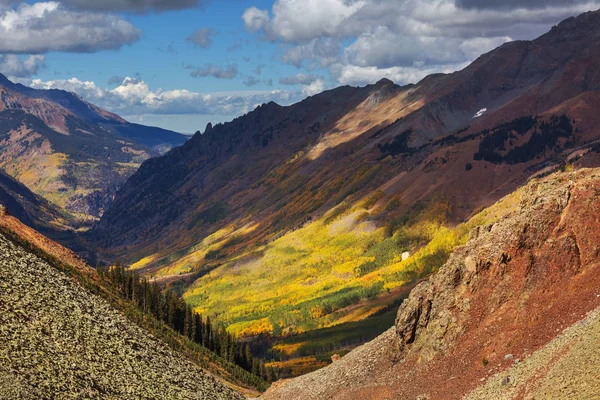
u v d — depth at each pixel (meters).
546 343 90.94
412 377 108.12
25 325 101.19
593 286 94.75
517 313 100.94
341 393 119.75
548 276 101.56
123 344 119.56
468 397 91.56
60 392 87.88
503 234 111.88
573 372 77.50
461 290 111.88
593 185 106.44
